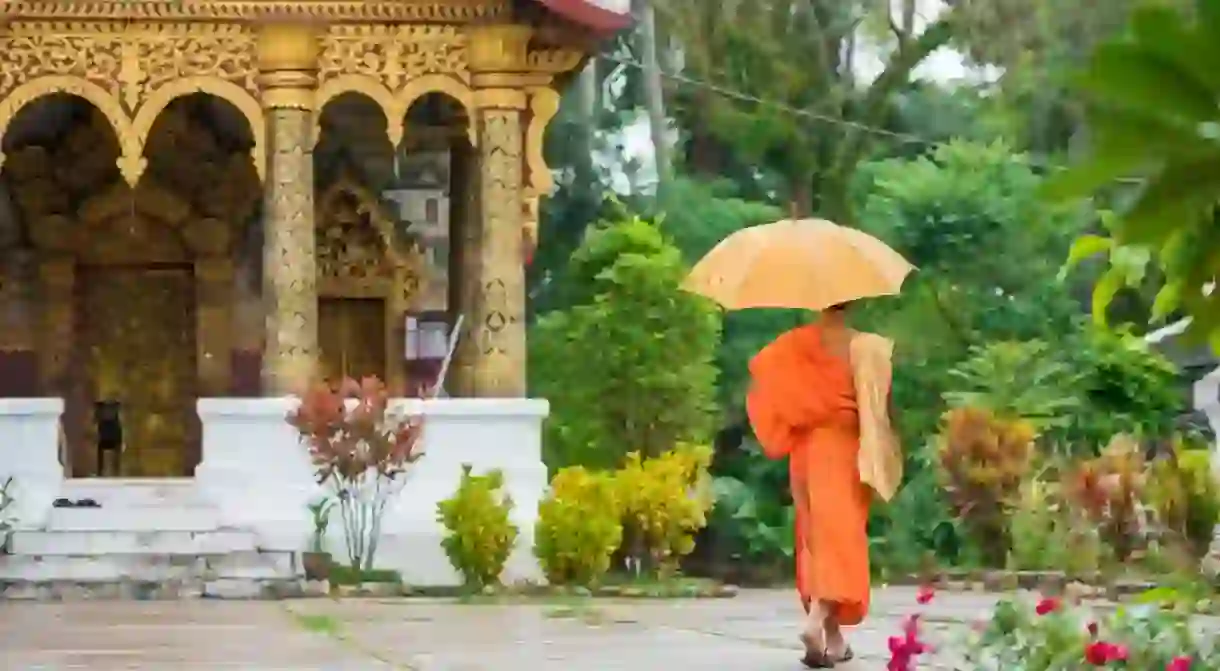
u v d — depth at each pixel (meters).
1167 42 2.24
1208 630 9.66
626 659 12.63
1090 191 2.38
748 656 12.73
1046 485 23.81
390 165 25.97
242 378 25.83
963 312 32.84
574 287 29.66
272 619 16.41
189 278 26.00
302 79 21.91
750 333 33.31
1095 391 25.36
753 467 32.16
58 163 25.62
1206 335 2.49
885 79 38.59
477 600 18.92
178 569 19.81
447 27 22.09
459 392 24.38
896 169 34.94
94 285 25.86
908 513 27.45
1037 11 36.53
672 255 27.80
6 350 25.52
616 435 26.91
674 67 41.03
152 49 21.89
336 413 20.09
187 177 25.81
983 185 33.28
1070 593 18.52
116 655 13.18
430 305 25.98
